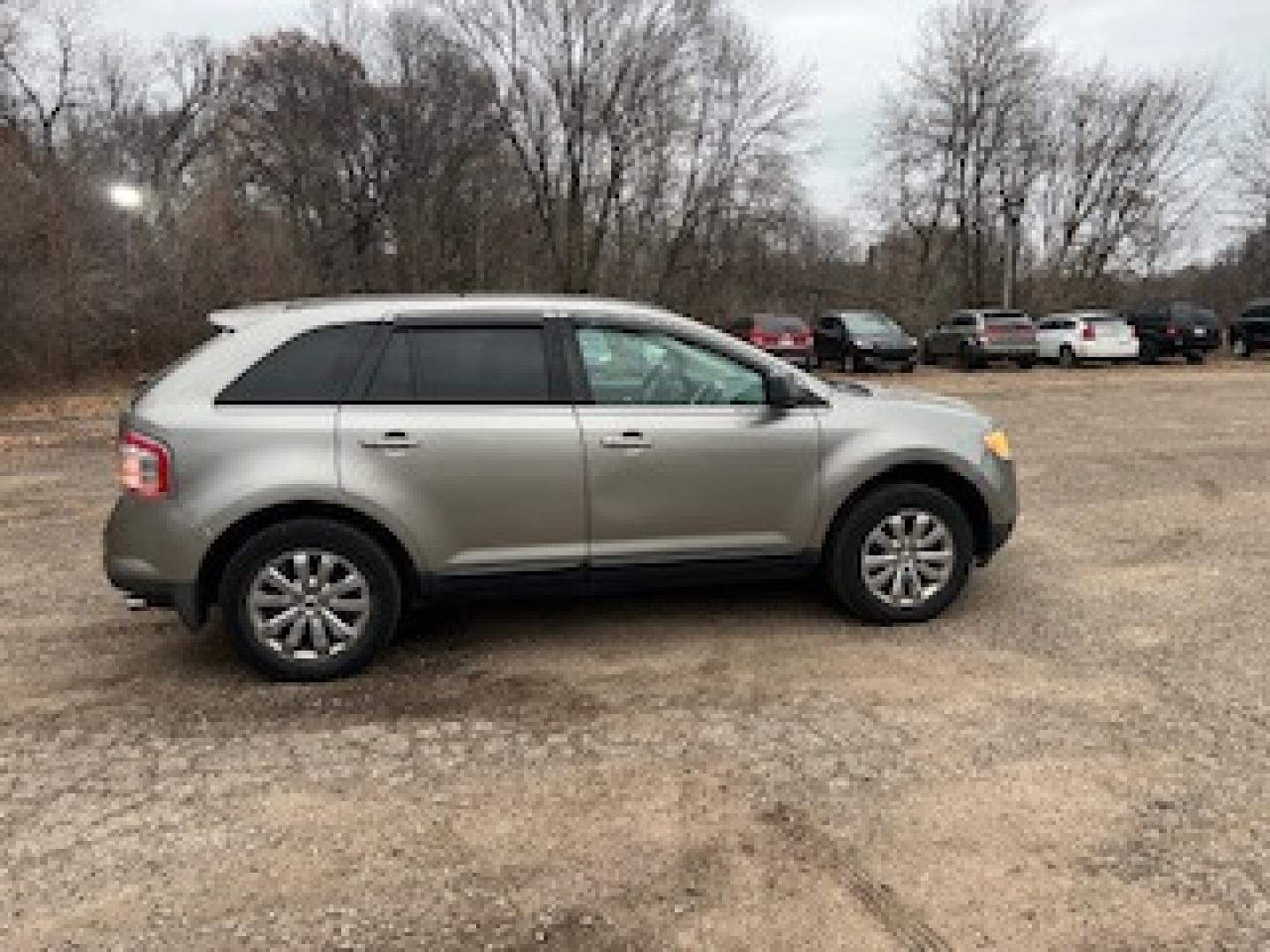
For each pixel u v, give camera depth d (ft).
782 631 16.84
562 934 9.16
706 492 15.92
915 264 139.95
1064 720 13.29
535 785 11.84
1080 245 144.05
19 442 43.52
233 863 10.32
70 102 106.32
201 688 14.78
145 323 78.13
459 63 127.34
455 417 14.96
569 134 123.13
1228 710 13.56
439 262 130.82
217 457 14.29
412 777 12.06
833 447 16.46
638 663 15.55
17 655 16.16
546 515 15.33
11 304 67.10
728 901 9.62
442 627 17.25
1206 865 10.03
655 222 126.82
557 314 15.74
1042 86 139.54
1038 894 9.62
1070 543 22.50
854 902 9.57
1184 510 25.86
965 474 17.08
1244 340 94.94
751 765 12.22
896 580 16.92
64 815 11.25
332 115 137.69
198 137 140.36
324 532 14.66
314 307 15.24
